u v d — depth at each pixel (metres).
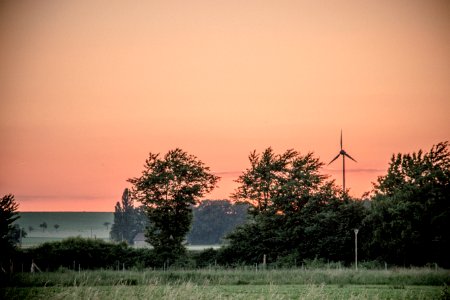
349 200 147.12
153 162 153.00
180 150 153.88
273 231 150.12
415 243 128.88
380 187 146.50
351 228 142.00
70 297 70.44
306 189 157.88
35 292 83.50
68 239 147.75
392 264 131.50
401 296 78.62
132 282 101.19
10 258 133.12
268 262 148.25
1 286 97.00
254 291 87.38
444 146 141.25
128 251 148.12
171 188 149.62
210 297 72.75
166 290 72.88
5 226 128.50
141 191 150.00
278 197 157.12
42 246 143.12
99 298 69.50
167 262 144.75
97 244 146.75
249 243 150.25
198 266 148.38
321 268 127.00
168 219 148.12
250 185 168.88
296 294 83.31
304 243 145.62
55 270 129.38
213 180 153.00
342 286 94.75
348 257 141.25
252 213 167.00
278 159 167.38
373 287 93.31
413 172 140.38
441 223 129.00
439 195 132.50
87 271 122.31
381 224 135.62
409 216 131.62
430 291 85.69
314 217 146.12
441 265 127.75
